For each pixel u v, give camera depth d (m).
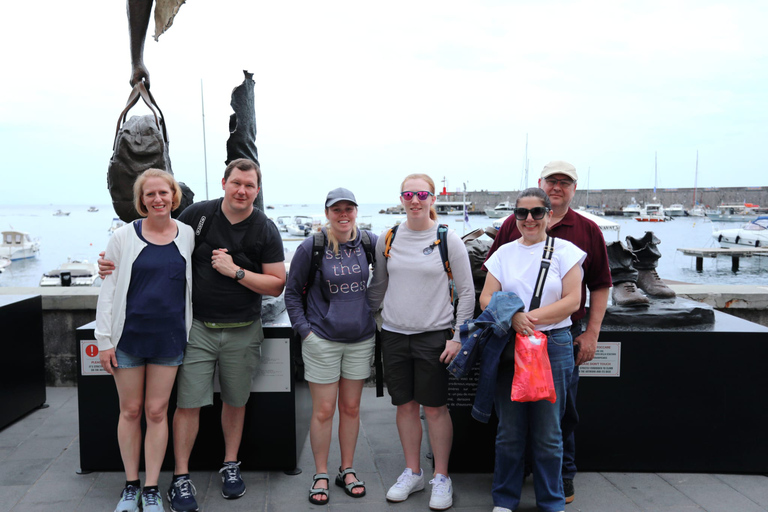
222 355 2.79
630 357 3.07
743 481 3.03
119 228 2.62
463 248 2.72
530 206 2.48
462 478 3.11
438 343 2.74
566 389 2.54
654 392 3.09
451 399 3.14
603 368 3.08
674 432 3.11
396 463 3.31
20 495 2.87
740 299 4.77
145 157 4.08
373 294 2.89
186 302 2.69
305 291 2.87
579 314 2.80
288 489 2.97
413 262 2.73
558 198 2.75
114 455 3.13
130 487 2.67
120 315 2.55
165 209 2.58
